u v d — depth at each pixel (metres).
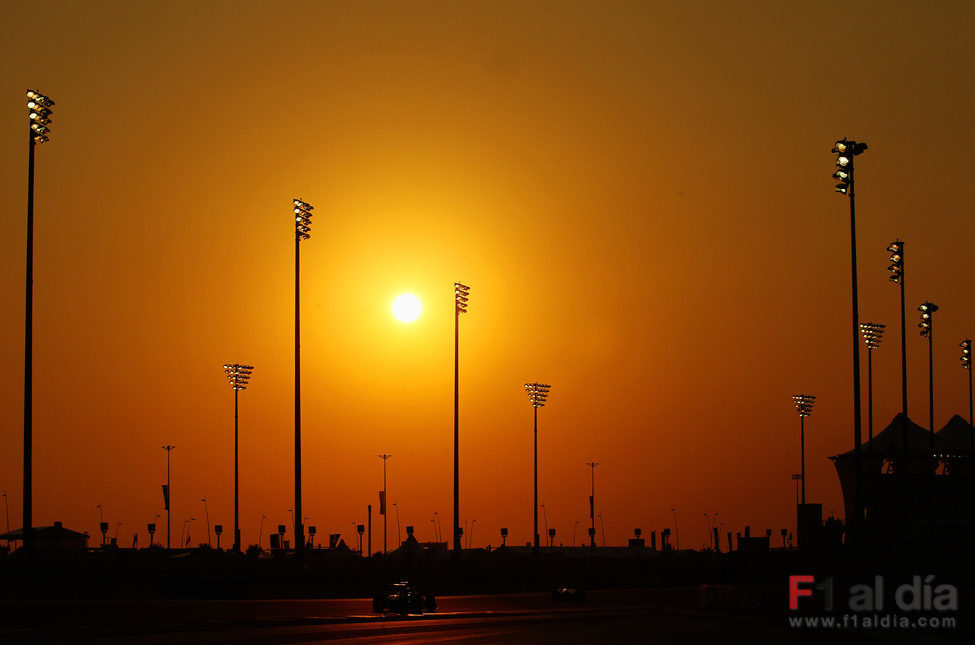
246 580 72.38
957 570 47.12
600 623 56.69
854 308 59.16
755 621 56.97
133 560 94.94
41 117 67.75
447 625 53.84
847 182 59.91
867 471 95.62
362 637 45.22
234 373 97.12
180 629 44.53
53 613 52.50
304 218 81.38
